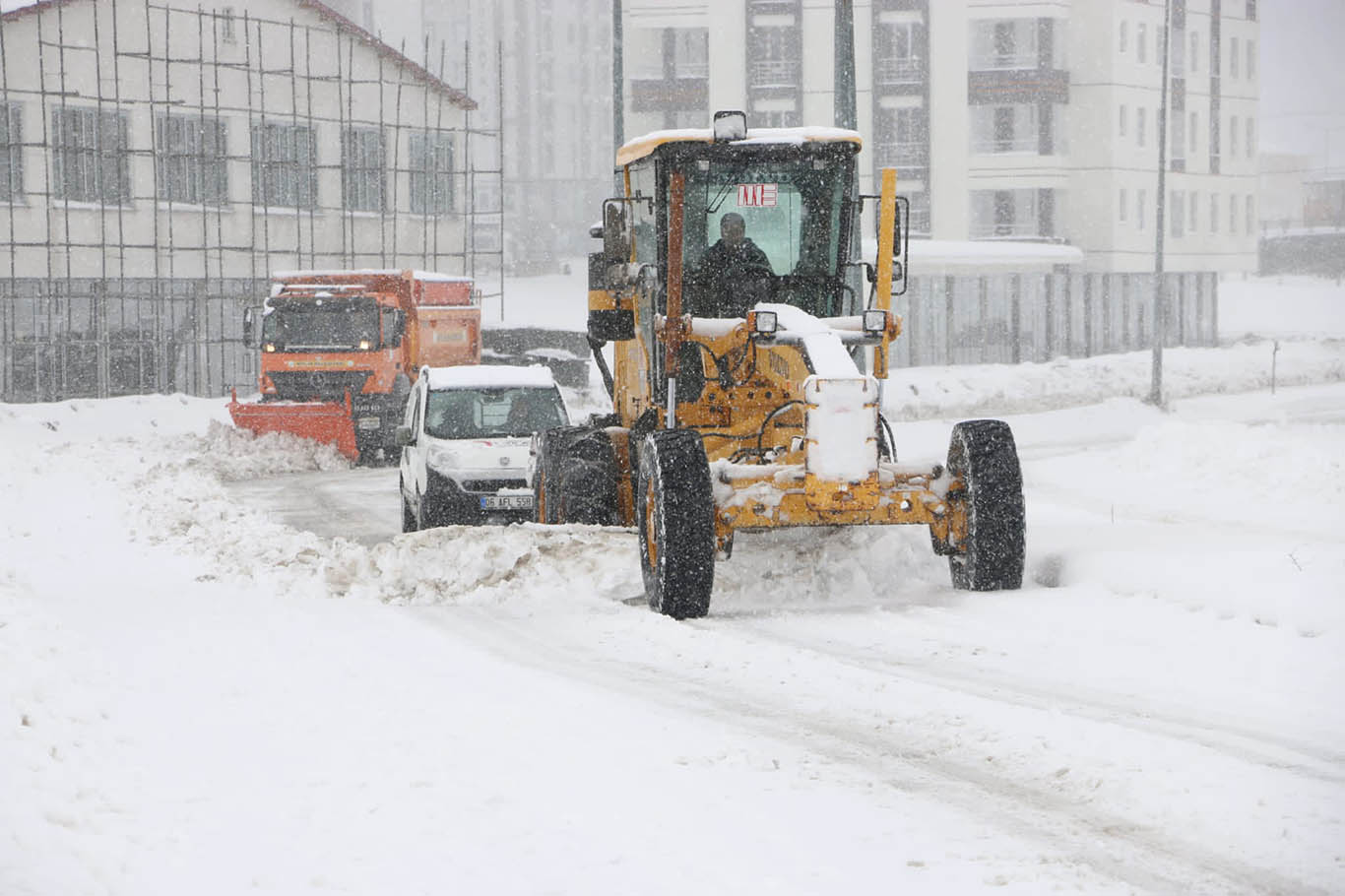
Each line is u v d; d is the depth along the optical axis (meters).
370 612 22.30
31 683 16.00
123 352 88.31
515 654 18.91
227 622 21.41
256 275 95.00
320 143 98.25
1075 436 63.19
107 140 88.62
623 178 25.61
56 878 10.37
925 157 125.75
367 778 12.93
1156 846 10.83
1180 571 21.03
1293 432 44.88
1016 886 10.04
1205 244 140.75
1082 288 129.00
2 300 84.06
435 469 33.84
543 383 36.97
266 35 95.44
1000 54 130.00
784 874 10.33
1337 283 199.50
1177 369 99.56
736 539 22.86
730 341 22.28
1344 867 10.26
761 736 14.27
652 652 18.70
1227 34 142.00
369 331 59.28
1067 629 18.84
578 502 24.92
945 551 21.62
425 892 10.11
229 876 10.50
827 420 20.23
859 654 18.05
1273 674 16.00
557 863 10.65
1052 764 12.91
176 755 13.78
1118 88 128.50
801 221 23.58
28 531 33.12
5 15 84.06
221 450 55.62
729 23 127.31
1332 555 21.08
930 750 13.63
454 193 105.19
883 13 125.00
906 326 118.50
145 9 89.38
